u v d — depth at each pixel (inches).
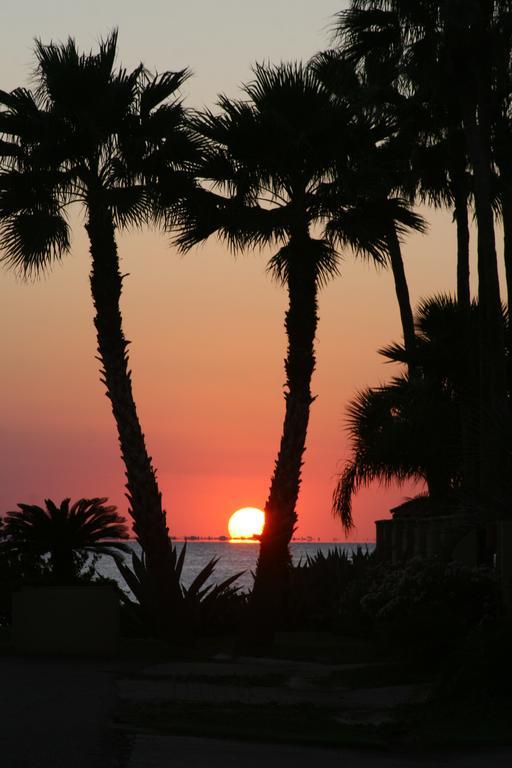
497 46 1808.6
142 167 1704.0
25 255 1727.4
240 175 1695.4
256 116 1646.2
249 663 1316.4
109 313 1668.3
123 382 1652.3
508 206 2206.0
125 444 1626.5
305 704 956.0
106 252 1686.8
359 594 1651.1
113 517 1920.5
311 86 1658.5
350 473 2199.8
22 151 1695.4
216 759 680.4
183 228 1731.1
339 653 1449.3
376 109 1905.8
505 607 1205.1
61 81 1644.9
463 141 2113.7
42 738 707.4
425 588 1289.4
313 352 1652.3
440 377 2057.1
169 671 1181.7
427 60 1867.6
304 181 1680.6
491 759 727.7
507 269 2210.9
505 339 1918.1
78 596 1354.6
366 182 1656.0
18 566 1715.1
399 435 2124.8
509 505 1285.7
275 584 1550.2
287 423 1636.3
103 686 1004.6
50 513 1878.7
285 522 1584.6
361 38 2009.1
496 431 1341.0
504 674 918.4
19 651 1337.4
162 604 1572.3
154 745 715.4
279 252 1680.6
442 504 1802.4
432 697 945.5
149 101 1713.8
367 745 780.0
